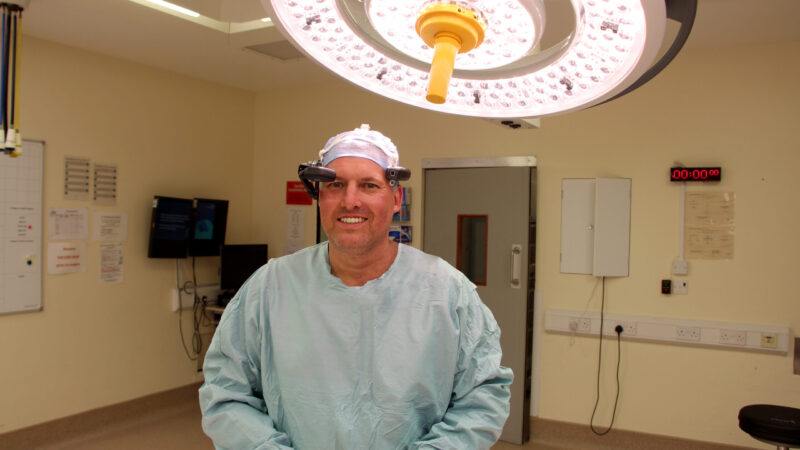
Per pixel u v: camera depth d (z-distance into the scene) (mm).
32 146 3215
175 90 4031
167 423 3762
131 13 2812
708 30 2930
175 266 4062
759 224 3115
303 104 4461
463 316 1239
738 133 3156
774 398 3074
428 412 1201
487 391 1196
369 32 649
